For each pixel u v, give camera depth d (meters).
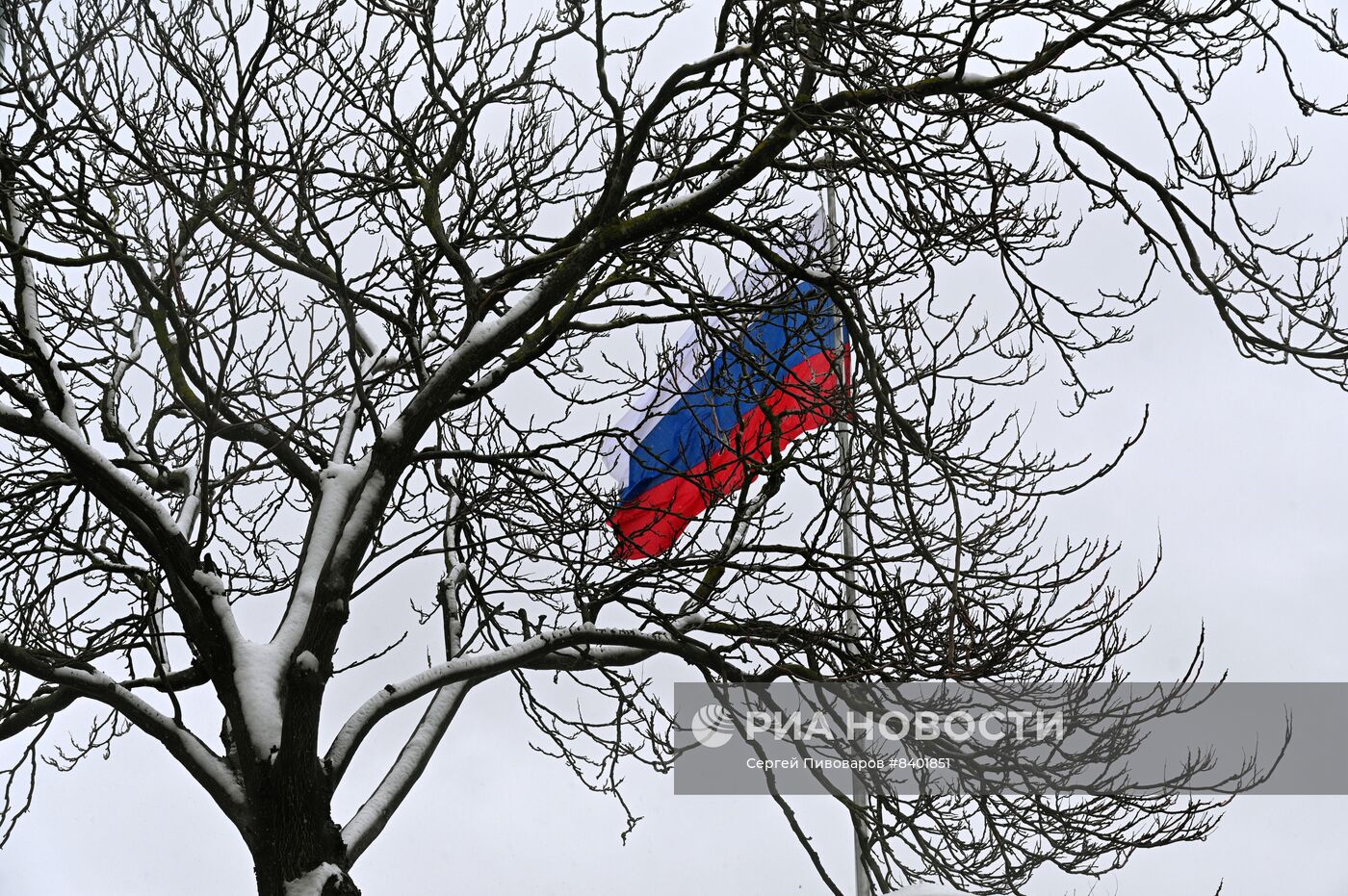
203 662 8.46
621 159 8.83
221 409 8.45
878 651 8.59
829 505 8.89
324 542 8.80
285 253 9.62
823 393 9.50
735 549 9.24
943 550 8.03
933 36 7.82
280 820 7.82
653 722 10.10
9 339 8.98
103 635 9.83
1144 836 8.28
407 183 9.27
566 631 8.83
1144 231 7.92
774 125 9.08
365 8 9.03
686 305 9.89
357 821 8.70
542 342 9.49
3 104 8.88
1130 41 7.84
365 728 8.35
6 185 8.86
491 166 10.77
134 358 11.18
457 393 9.23
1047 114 7.83
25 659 8.05
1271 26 7.73
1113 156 7.78
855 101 8.04
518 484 9.80
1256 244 7.68
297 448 10.38
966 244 8.55
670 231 9.95
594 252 8.64
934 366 8.72
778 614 9.38
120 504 8.41
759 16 7.95
